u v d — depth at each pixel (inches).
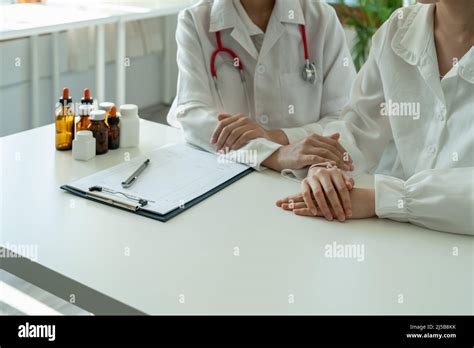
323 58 71.6
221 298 37.4
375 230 47.3
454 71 53.8
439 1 53.7
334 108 71.8
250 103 71.5
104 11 117.7
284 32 69.2
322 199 49.2
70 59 137.9
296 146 58.1
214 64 69.7
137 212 48.2
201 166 57.7
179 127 71.8
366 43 144.4
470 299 38.2
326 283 39.5
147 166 56.8
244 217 48.5
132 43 153.3
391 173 62.1
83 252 42.1
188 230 45.9
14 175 54.3
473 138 52.9
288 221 48.1
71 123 60.7
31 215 47.1
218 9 68.4
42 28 100.7
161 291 37.9
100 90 128.0
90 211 48.3
